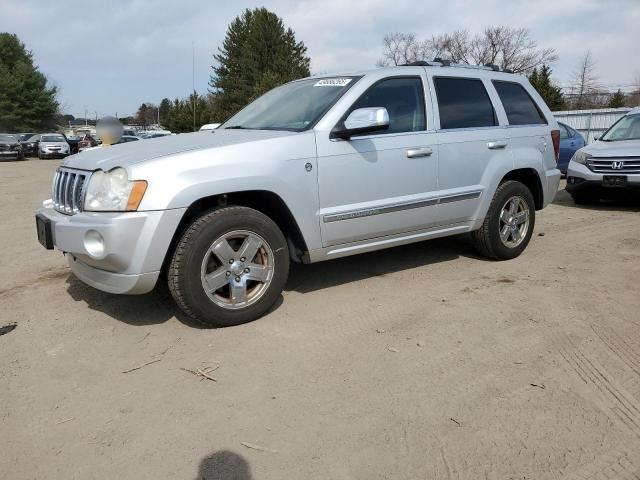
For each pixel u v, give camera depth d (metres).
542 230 7.27
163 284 4.80
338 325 3.90
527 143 5.59
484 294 4.53
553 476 2.31
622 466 2.38
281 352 3.47
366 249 4.55
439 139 4.80
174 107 50.53
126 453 2.49
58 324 3.98
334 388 3.03
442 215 4.92
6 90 60.50
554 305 4.25
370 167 4.35
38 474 2.36
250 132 4.33
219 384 3.09
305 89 4.82
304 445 2.53
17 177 18.75
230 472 2.36
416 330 3.79
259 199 4.14
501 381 3.09
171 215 3.47
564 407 2.83
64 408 2.87
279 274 3.99
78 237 3.53
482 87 5.36
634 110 10.12
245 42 53.44
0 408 2.87
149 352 3.51
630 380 3.10
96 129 9.46
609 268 5.29
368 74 4.54
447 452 2.47
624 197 8.84
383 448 2.50
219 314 3.76
